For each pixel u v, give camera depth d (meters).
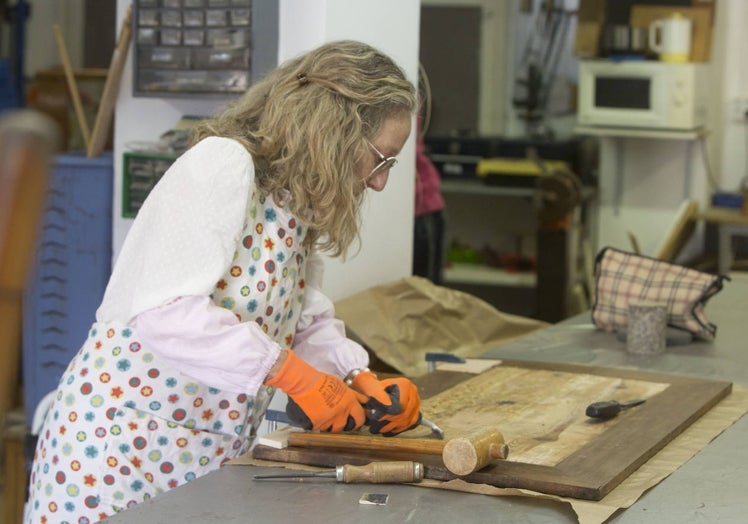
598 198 5.77
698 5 5.29
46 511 1.69
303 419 1.59
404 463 1.46
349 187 1.54
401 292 2.64
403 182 2.93
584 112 5.36
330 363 1.79
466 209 6.18
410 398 1.62
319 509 1.37
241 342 1.47
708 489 1.47
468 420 1.77
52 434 1.70
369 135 1.53
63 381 1.72
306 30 2.54
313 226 1.61
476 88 6.26
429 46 6.29
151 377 1.65
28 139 0.36
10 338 0.38
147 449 1.66
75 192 2.96
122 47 2.82
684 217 4.96
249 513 1.36
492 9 6.17
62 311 3.02
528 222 6.09
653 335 2.47
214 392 1.69
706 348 2.58
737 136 5.62
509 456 1.55
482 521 1.33
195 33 2.64
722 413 1.91
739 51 5.55
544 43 6.09
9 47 5.55
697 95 5.25
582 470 1.47
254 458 1.59
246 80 2.60
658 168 5.64
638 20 5.37
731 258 5.17
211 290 1.50
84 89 4.31
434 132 6.31
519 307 6.04
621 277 2.74
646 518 1.35
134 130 2.93
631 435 1.67
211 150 1.51
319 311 1.83
